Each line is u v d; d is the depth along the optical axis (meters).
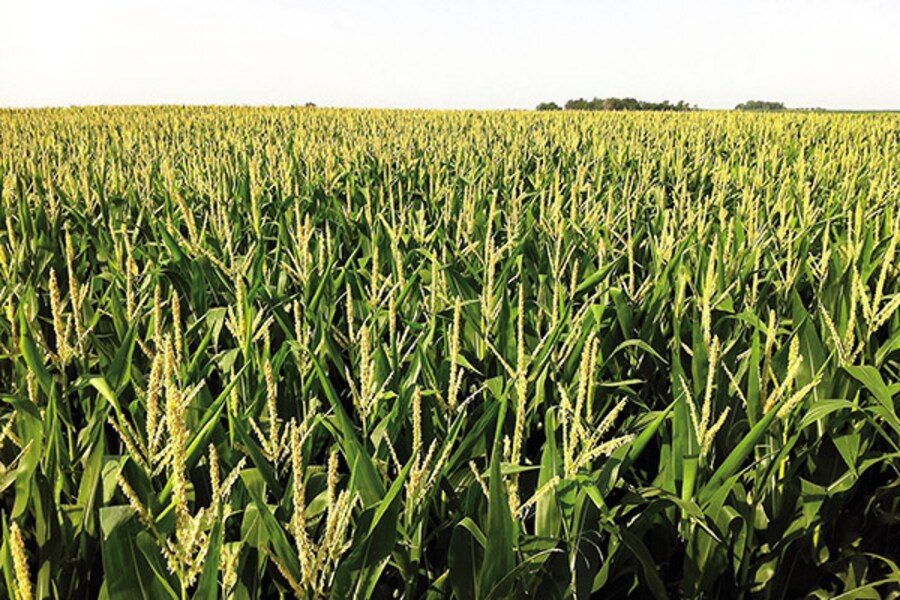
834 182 9.77
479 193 7.04
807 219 5.84
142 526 1.74
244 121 28.27
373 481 2.00
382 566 1.83
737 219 5.50
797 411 2.69
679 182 9.62
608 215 5.49
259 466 2.16
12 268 4.10
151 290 4.23
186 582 1.52
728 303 3.73
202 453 2.35
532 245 5.15
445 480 2.21
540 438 3.05
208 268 4.45
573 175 10.93
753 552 2.80
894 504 3.17
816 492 2.67
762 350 3.30
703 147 14.84
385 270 5.02
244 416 2.47
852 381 2.86
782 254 5.13
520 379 2.05
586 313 3.08
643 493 2.37
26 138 18.33
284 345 2.83
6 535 1.59
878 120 27.16
